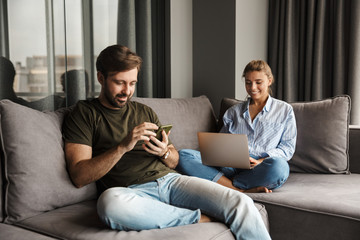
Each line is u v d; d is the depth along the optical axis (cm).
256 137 200
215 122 244
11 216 133
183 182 148
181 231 118
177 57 290
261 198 157
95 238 113
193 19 300
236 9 270
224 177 178
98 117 154
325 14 276
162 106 215
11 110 137
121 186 149
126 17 241
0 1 174
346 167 200
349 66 265
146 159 158
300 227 145
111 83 149
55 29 199
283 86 296
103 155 140
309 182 179
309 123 203
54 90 198
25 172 133
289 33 288
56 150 144
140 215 120
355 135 207
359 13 257
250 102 212
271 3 303
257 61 203
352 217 133
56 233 121
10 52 179
